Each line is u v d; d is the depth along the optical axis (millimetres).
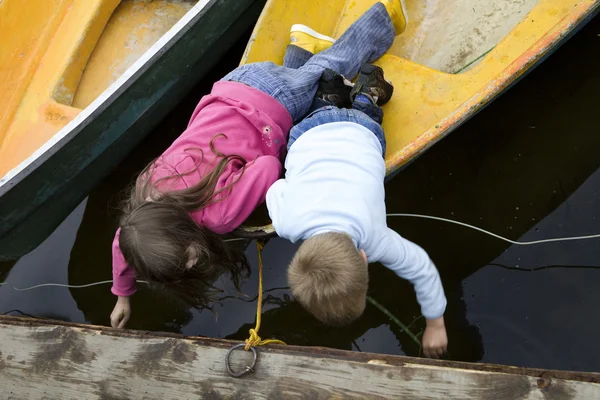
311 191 1446
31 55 2609
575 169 2232
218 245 1659
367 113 1855
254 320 2295
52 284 2500
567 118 2318
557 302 2027
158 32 2705
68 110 2412
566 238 2115
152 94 2262
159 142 2680
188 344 1602
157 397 1558
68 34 2594
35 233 2281
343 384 1446
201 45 2332
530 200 2229
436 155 2389
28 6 2568
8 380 1684
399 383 1410
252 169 1614
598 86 2322
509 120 2371
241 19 2484
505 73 1812
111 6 2643
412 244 1597
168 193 1494
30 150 2354
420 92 2064
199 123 1708
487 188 2297
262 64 1868
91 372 1637
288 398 1466
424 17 2445
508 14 2285
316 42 2152
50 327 1747
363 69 1926
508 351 2010
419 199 2348
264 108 1758
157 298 2393
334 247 1255
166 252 1393
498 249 2184
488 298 2107
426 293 1620
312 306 1290
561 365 1938
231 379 1523
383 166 1610
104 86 2604
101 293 2461
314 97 1954
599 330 1941
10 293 2504
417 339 2131
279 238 2383
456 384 1371
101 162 2297
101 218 2598
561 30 1815
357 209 1403
